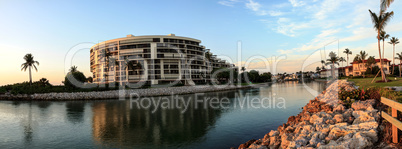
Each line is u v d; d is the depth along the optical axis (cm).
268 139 1300
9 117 3028
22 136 1959
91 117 2873
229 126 2039
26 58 7644
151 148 1507
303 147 862
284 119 2258
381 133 745
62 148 1608
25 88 6981
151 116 2752
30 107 4253
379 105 1120
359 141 693
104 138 1805
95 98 5853
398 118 718
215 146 1503
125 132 1966
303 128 1165
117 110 3481
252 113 2686
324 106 1577
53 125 2420
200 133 1836
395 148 612
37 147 1647
